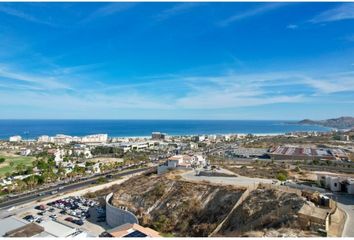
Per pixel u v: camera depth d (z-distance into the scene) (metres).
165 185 80.50
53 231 54.62
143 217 71.00
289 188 67.50
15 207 89.88
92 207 90.00
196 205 68.50
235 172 95.75
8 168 159.88
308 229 45.50
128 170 153.25
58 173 134.50
